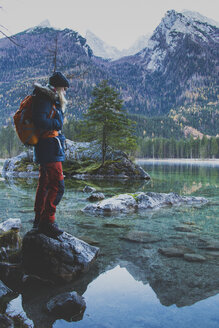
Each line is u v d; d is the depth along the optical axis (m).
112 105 20.53
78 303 2.09
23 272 2.80
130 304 2.14
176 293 2.33
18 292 2.42
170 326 1.82
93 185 12.46
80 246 3.09
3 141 113.62
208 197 8.77
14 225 4.12
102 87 20.81
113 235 4.23
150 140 155.75
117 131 20.36
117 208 6.40
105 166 19.42
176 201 7.58
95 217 5.60
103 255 3.33
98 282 2.60
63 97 2.86
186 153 149.38
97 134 20.91
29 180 14.45
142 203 6.89
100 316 1.97
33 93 2.69
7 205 6.60
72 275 2.70
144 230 4.57
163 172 24.91
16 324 1.86
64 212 6.07
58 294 2.38
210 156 142.50
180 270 2.86
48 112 2.64
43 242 2.86
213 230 4.61
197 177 18.47
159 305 2.12
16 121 2.62
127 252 3.44
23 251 2.92
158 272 2.80
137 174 18.42
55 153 2.82
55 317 1.96
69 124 79.00
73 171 19.98
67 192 9.67
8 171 21.42
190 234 4.33
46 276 2.74
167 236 4.21
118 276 2.72
